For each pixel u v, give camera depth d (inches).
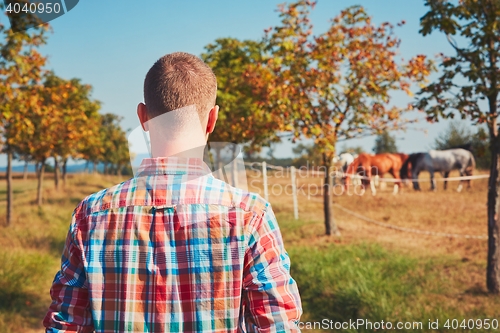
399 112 378.0
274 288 47.4
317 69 381.7
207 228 47.4
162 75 50.4
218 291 46.7
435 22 230.7
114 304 47.5
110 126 1587.1
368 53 371.2
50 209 678.5
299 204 631.8
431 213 516.1
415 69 362.6
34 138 567.8
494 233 235.5
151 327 46.7
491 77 227.9
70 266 49.9
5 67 323.3
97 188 1181.1
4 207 762.8
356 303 221.6
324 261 297.3
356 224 477.1
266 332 47.1
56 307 49.8
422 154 710.5
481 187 710.5
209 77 51.9
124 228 48.3
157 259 47.3
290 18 382.9
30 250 377.7
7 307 246.4
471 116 235.9
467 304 217.9
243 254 47.4
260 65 380.8
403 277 265.1
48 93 459.5
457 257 314.7
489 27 220.4
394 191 675.4
